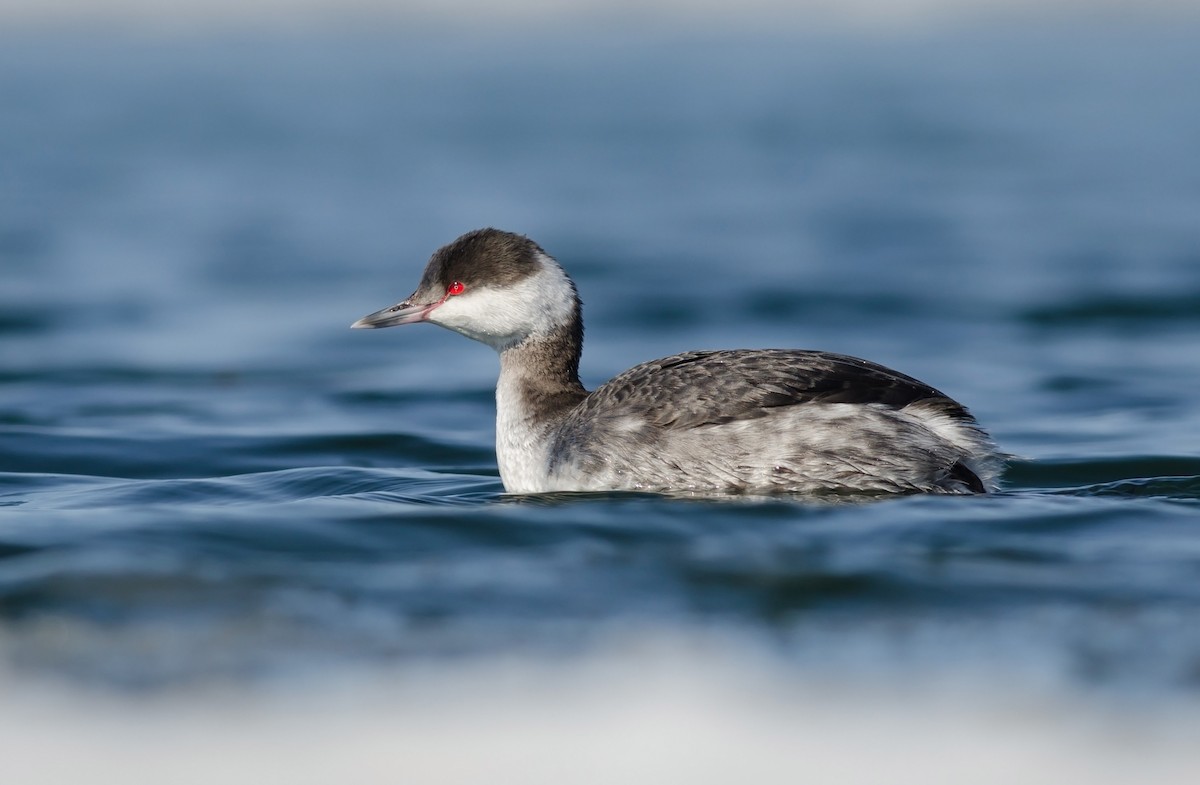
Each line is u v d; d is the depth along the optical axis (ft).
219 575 31.91
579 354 41.63
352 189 128.36
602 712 26.50
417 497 39.37
